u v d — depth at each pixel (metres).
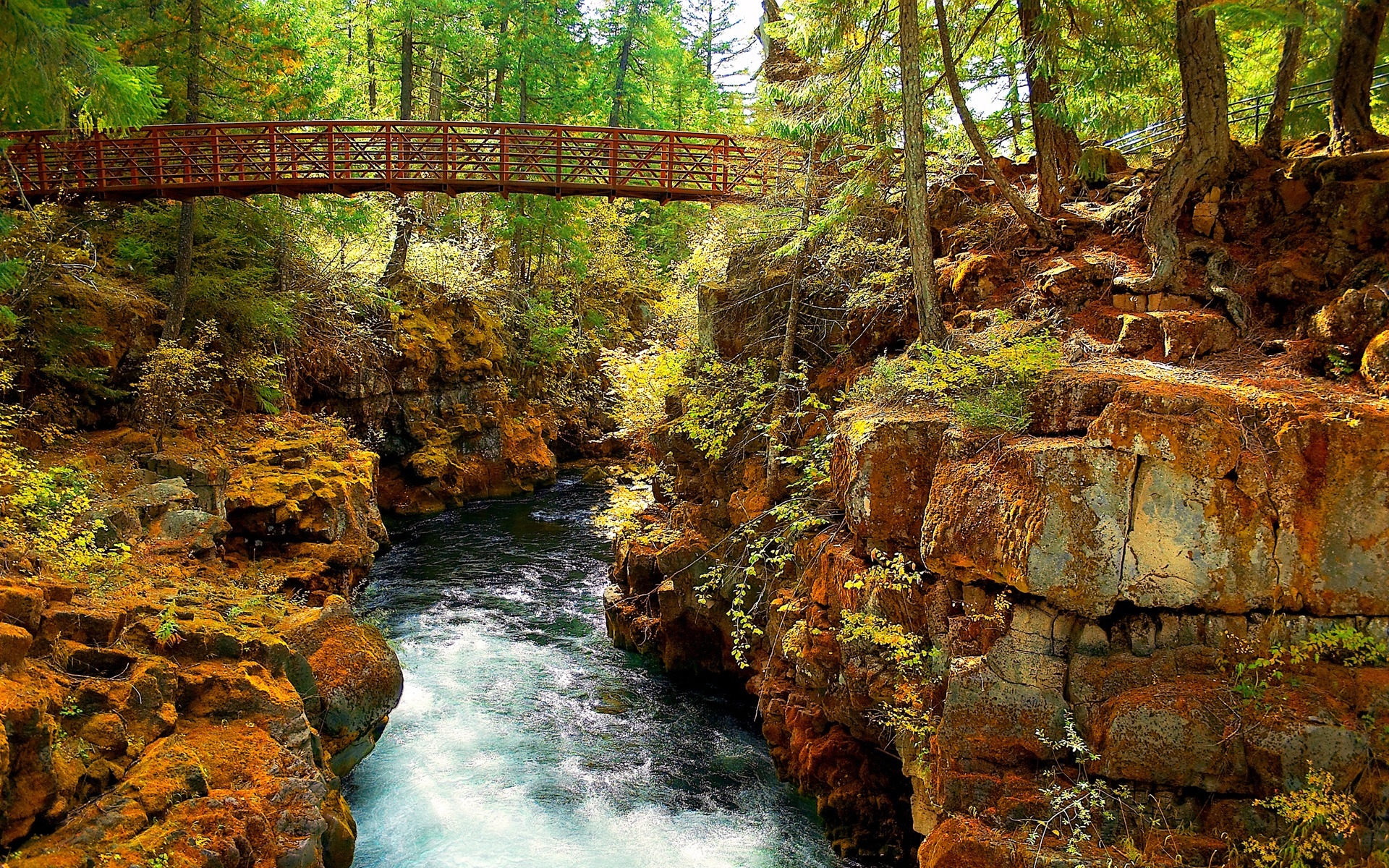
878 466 8.63
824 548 9.83
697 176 20.23
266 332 18.97
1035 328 9.50
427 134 17.41
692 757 11.30
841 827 9.59
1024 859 6.51
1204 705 6.53
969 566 7.55
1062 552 6.98
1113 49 11.05
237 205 19.38
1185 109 9.71
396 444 23.42
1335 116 9.73
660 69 36.38
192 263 18.55
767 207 14.05
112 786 6.30
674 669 13.67
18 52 7.94
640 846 9.31
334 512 15.23
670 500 15.53
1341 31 9.53
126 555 9.26
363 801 9.78
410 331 24.05
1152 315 8.93
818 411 12.00
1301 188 9.21
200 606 8.83
